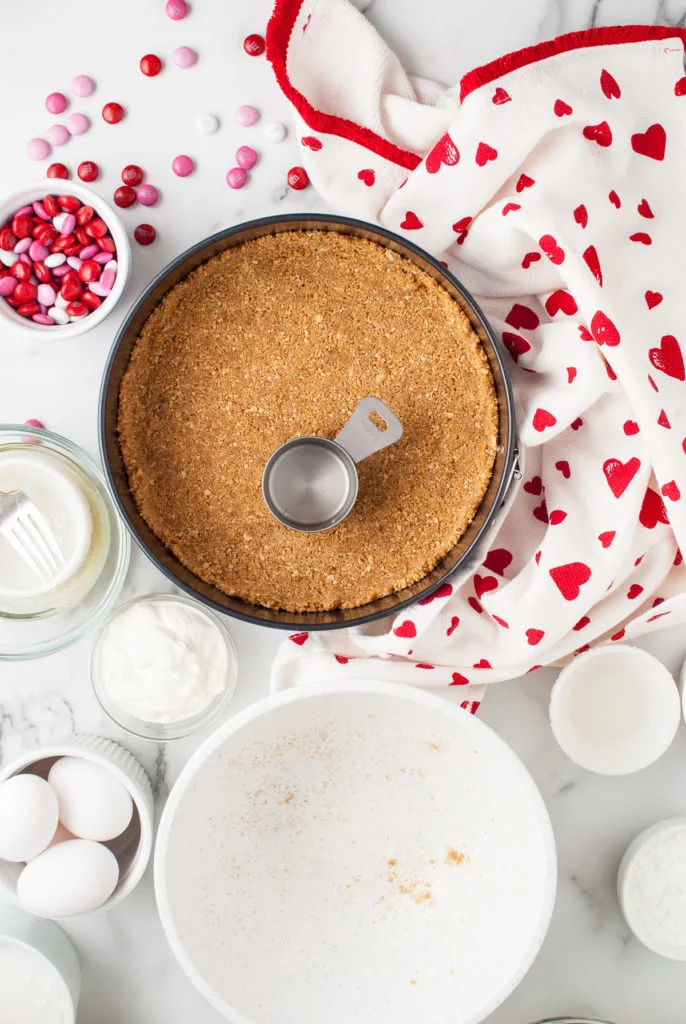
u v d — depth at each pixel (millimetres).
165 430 893
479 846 892
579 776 943
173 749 933
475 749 873
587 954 947
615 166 867
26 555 891
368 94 875
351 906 906
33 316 894
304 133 868
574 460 902
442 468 896
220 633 917
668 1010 946
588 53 854
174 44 909
